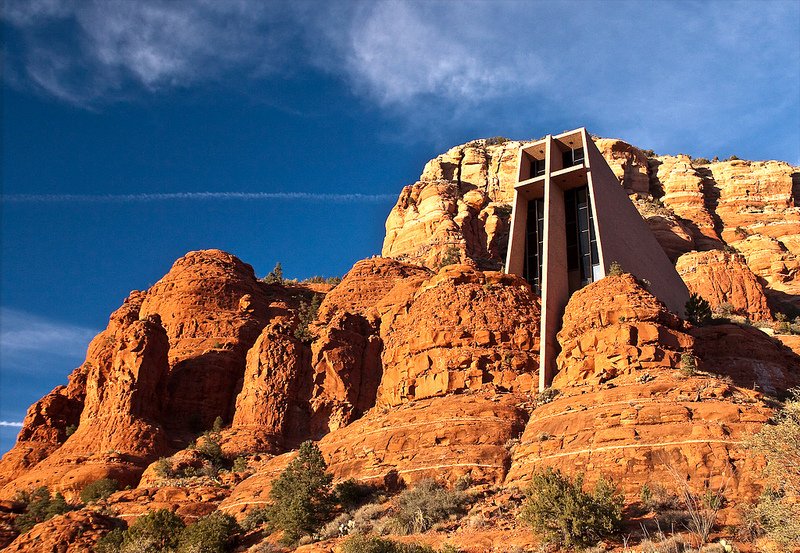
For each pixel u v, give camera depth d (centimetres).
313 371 6506
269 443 6050
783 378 5397
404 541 3584
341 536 3906
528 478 4028
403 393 5547
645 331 4734
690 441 3806
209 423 6956
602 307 4991
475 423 4684
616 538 3259
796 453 3247
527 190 6844
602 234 6222
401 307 6700
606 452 3912
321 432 6250
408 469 4434
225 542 4228
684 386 4288
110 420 6353
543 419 4506
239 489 4956
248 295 8119
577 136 6756
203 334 7688
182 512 4812
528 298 5950
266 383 6425
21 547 4622
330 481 4397
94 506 5081
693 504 3484
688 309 6712
